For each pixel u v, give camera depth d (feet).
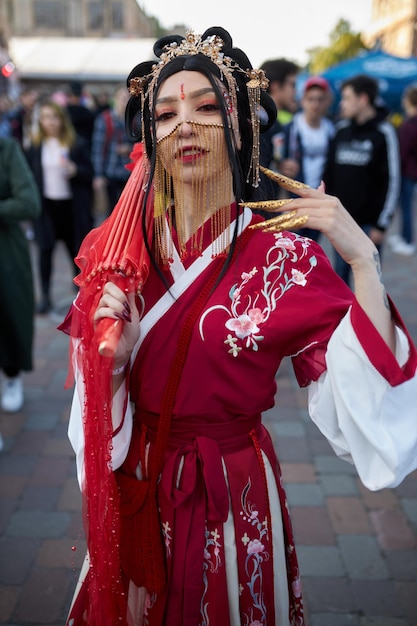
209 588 3.79
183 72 3.40
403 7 109.81
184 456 3.75
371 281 3.30
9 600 6.27
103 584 3.58
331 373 3.48
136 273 3.38
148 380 3.69
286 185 3.31
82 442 3.87
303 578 6.61
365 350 3.33
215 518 3.71
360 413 3.40
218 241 3.57
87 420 3.43
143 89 3.73
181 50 3.54
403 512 7.75
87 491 3.55
